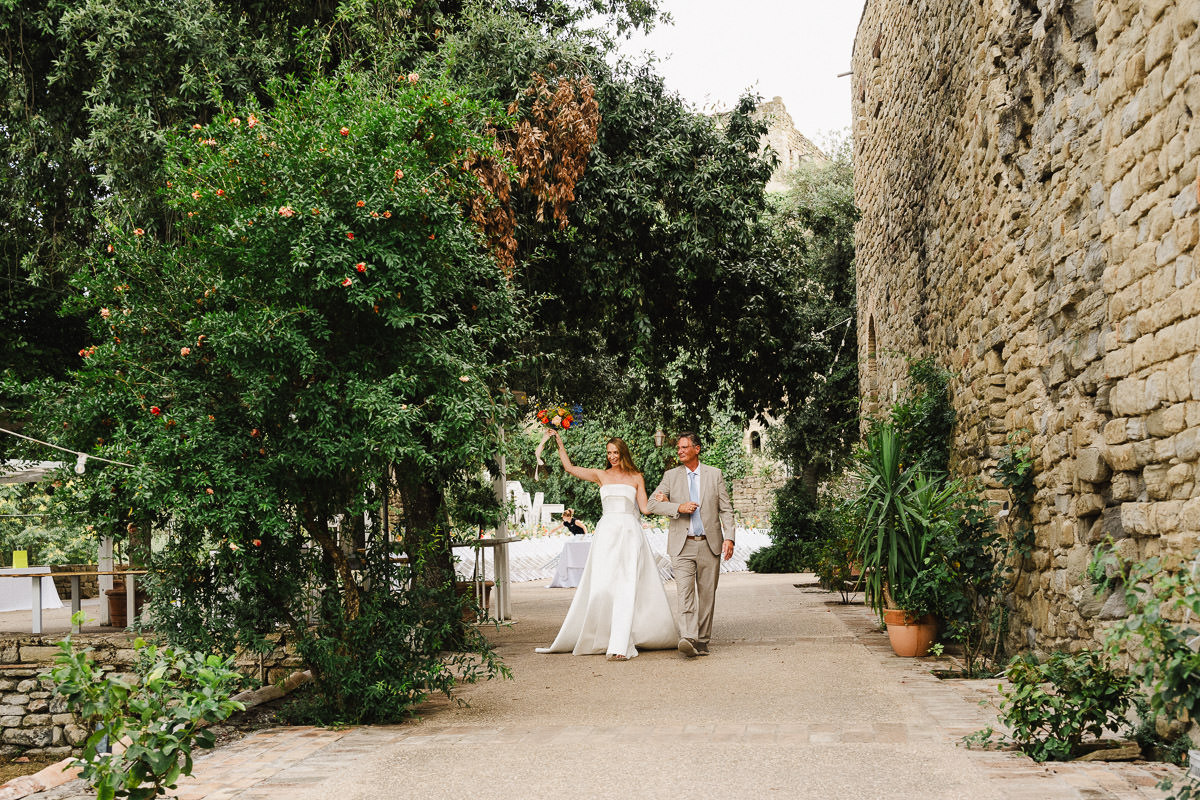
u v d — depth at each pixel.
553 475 30.38
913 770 3.91
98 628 10.45
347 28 9.20
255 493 5.00
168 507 5.02
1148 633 3.30
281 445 5.27
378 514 5.80
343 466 5.22
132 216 8.38
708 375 12.95
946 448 9.09
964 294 8.33
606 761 4.27
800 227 21.33
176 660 3.65
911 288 11.06
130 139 8.43
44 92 9.80
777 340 12.07
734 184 10.61
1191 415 4.05
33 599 9.89
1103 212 5.11
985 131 7.37
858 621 10.03
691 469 8.05
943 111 9.11
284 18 9.74
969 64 7.93
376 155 5.39
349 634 5.53
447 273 5.80
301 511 5.53
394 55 8.55
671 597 13.20
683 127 10.46
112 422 5.30
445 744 4.80
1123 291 4.80
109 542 10.67
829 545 12.35
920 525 7.44
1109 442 4.99
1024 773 3.81
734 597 13.59
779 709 5.37
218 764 4.46
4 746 9.11
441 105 5.73
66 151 9.59
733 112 11.07
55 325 10.65
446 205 5.54
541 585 17.64
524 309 8.47
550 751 4.52
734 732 4.78
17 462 9.98
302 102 5.73
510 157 8.59
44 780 4.54
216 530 5.14
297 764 4.44
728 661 7.36
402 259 5.27
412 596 5.75
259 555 5.41
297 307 5.05
